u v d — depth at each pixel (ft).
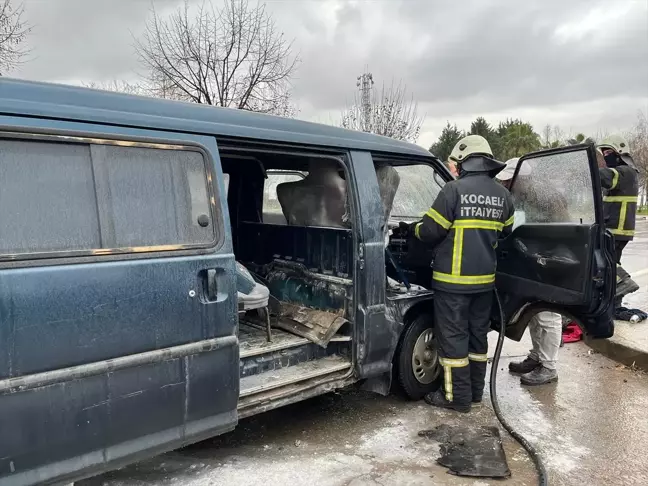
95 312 7.11
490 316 13.15
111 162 7.52
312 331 11.46
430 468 9.77
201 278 8.24
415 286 13.17
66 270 6.88
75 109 7.27
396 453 10.34
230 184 15.31
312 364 11.16
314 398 13.20
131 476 9.26
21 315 6.49
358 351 11.10
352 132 11.34
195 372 8.16
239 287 10.30
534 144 142.00
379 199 11.32
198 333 8.19
